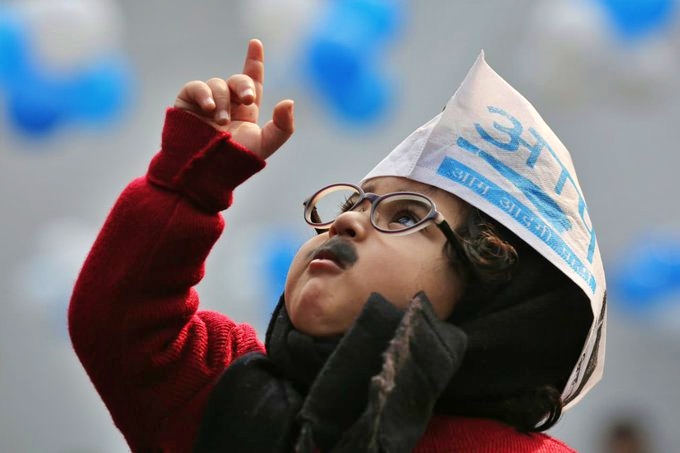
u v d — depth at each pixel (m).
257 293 16.08
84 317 3.99
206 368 4.11
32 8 13.09
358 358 3.49
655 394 17.36
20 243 19.41
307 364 3.70
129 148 18.88
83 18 13.01
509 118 4.06
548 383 3.97
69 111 14.21
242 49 18.27
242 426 3.68
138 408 4.07
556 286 3.92
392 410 3.34
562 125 17.83
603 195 18.00
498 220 3.85
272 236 16.75
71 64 13.44
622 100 12.73
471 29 17.50
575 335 3.94
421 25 17.67
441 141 3.98
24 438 19.58
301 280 3.82
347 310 3.70
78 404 19.66
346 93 13.25
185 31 18.33
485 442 3.82
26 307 19.30
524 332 3.84
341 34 12.98
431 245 3.78
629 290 16.17
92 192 19.22
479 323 3.79
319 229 4.11
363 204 3.93
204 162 3.93
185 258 3.97
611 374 17.52
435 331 3.49
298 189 18.08
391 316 3.54
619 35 12.30
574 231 3.97
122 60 15.51
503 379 3.85
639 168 17.91
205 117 3.98
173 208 3.95
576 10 12.33
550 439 4.06
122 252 3.97
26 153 19.03
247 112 4.08
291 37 13.08
